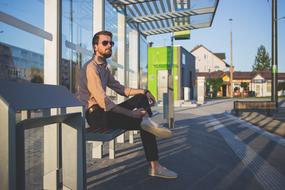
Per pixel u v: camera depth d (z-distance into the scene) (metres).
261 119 12.20
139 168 4.91
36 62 3.78
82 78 4.04
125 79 7.59
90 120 3.92
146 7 8.47
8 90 1.91
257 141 7.37
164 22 10.19
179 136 8.16
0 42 3.11
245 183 4.13
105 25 6.66
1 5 3.10
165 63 30.69
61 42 4.00
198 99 28.39
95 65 4.03
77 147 2.64
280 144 6.97
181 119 12.93
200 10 9.06
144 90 4.62
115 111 3.80
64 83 4.32
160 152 6.12
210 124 10.96
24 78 3.54
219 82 53.81
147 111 4.22
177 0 8.13
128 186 4.02
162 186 4.01
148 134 4.39
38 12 3.81
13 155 1.78
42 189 3.70
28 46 3.60
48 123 2.27
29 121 1.97
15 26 3.30
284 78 63.50
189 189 3.89
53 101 2.29
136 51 9.36
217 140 7.51
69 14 4.66
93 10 5.98
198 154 5.92
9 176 1.76
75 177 2.65
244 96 56.09
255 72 62.91
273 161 5.35
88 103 3.99
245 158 5.57
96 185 4.05
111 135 3.33
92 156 5.66
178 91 31.05
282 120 12.55
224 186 4.00
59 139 3.75
